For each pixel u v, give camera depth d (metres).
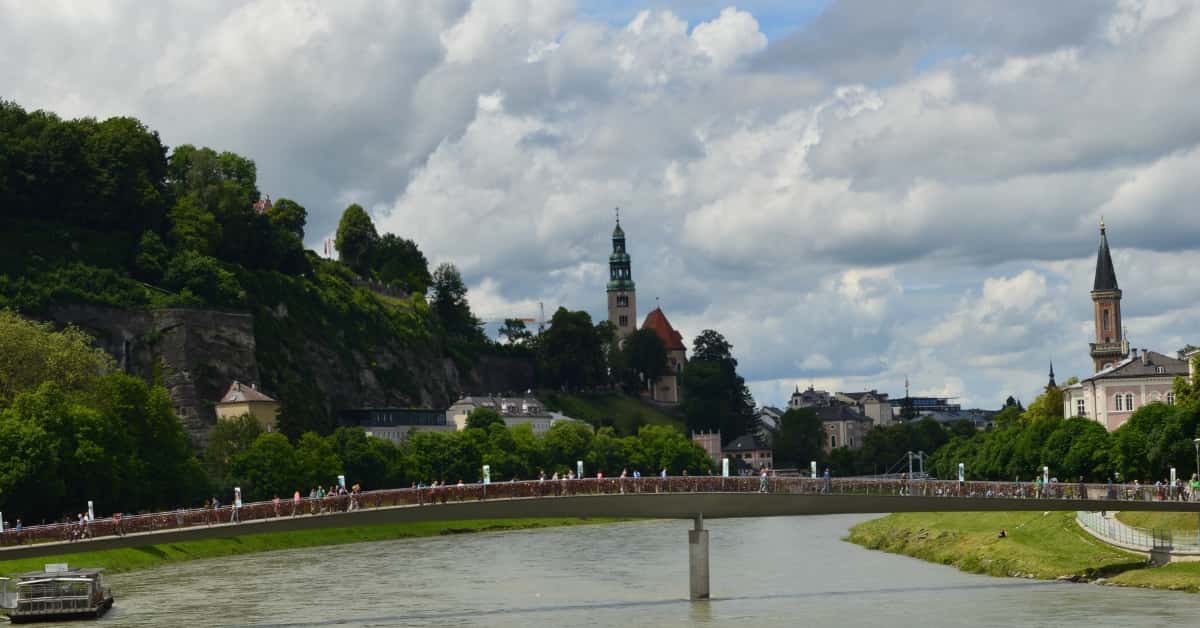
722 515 130.00
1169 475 182.88
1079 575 136.88
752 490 130.38
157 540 116.06
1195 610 113.19
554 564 172.88
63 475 179.50
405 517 120.44
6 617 123.94
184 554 183.12
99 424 187.62
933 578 145.25
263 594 140.88
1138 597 121.94
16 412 180.50
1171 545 139.12
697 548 130.00
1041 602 120.94
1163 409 197.50
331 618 122.06
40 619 122.56
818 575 151.62
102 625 119.56
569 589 142.75
